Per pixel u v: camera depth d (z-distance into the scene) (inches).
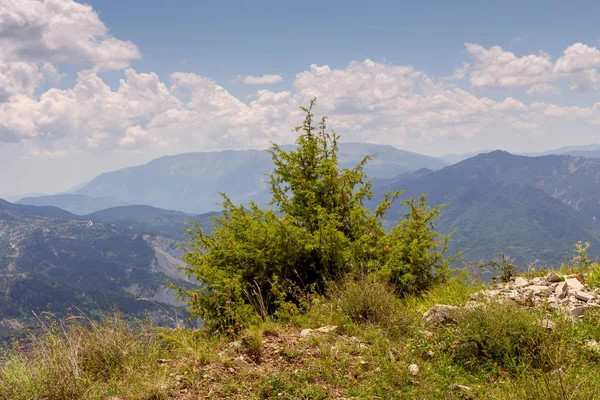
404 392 183.9
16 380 184.7
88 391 182.7
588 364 193.5
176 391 186.9
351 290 290.0
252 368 207.0
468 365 209.0
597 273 327.6
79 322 220.4
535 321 220.1
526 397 167.3
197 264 333.7
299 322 285.1
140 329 238.2
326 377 196.7
